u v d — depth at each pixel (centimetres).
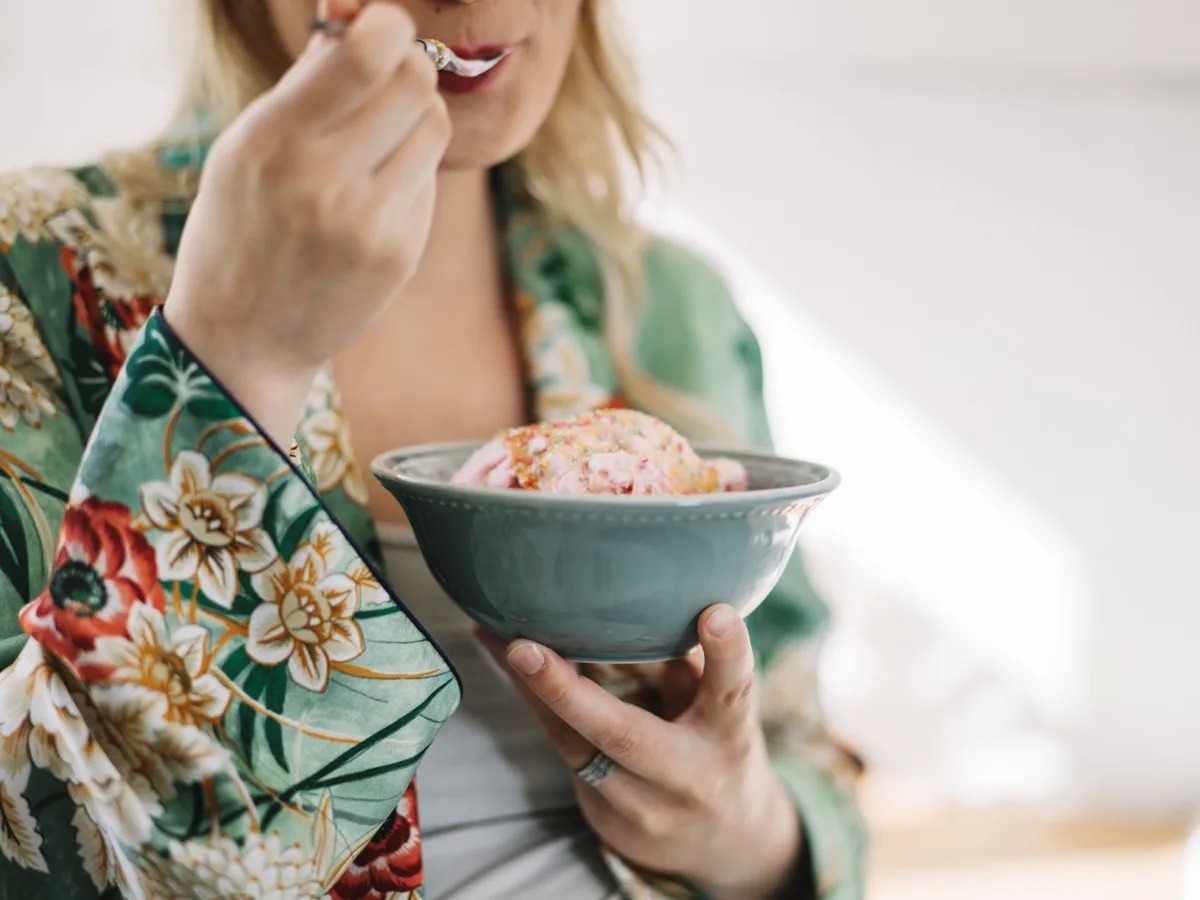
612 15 88
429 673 47
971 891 220
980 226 252
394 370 75
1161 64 240
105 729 42
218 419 41
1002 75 244
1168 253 252
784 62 240
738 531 44
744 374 89
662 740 55
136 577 42
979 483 261
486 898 65
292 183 37
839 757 80
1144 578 263
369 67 36
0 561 55
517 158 82
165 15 77
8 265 61
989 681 267
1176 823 262
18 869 47
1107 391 258
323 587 44
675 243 92
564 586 45
